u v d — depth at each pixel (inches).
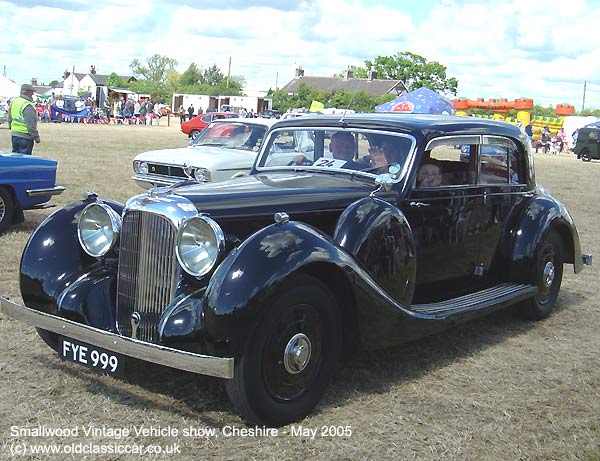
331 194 162.1
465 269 197.2
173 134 1298.0
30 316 145.6
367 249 151.8
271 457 124.9
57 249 157.8
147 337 140.9
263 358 130.2
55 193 312.2
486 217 200.2
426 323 162.7
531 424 145.0
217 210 140.3
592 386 169.2
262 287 126.6
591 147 1315.2
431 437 136.1
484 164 198.8
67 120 1571.1
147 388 152.3
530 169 219.0
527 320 225.1
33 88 406.0
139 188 478.0
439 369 175.3
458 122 190.2
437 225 182.7
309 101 2541.8
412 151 174.7
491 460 128.0
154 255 139.1
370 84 2373.3
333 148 188.9
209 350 127.3
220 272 128.7
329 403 149.6
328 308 140.8
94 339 136.3
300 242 135.3
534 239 209.5
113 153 771.4
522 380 171.0
